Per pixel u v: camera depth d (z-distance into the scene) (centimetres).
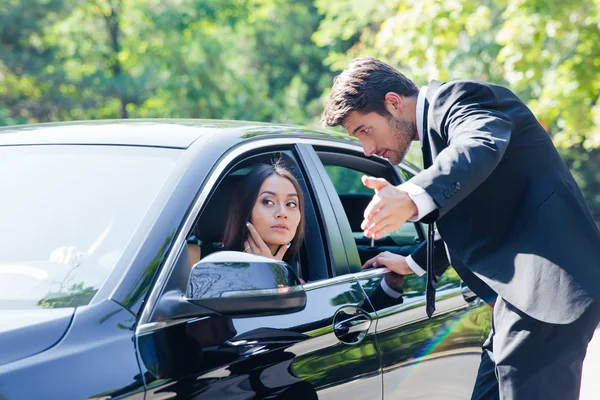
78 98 2127
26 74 2005
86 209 273
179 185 271
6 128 352
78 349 216
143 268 243
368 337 315
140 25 2283
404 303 344
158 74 2184
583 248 296
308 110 2533
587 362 790
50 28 2056
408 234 467
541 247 295
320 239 338
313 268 334
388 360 323
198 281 245
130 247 249
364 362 309
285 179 330
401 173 425
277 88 2747
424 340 350
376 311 326
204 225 330
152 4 2298
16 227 274
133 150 297
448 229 313
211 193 277
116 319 229
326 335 293
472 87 305
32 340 213
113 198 275
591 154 2350
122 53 2262
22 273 252
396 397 328
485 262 306
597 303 301
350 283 328
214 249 331
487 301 336
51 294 239
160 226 256
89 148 305
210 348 246
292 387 271
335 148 378
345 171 948
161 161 287
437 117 306
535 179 303
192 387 235
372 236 256
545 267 292
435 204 260
